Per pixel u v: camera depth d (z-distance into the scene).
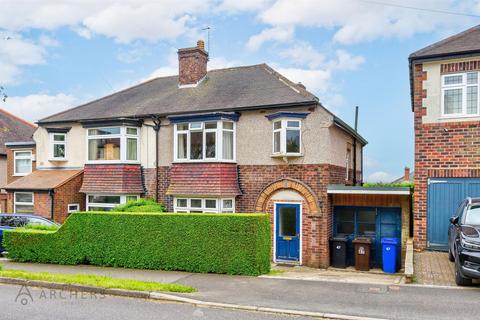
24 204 19.02
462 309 7.58
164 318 7.44
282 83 17.77
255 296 8.80
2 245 14.84
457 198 12.95
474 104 12.97
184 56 20.73
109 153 18.72
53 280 10.00
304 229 15.84
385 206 15.89
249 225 11.29
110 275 11.16
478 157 12.77
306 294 8.93
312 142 15.76
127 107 19.81
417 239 13.28
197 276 11.05
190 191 16.81
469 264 8.65
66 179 18.78
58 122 20.12
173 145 17.78
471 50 12.71
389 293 8.84
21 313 7.77
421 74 13.57
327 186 15.55
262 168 16.52
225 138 16.86
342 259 15.43
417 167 13.43
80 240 12.97
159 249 12.06
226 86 19.23
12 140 28.98
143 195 18.59
